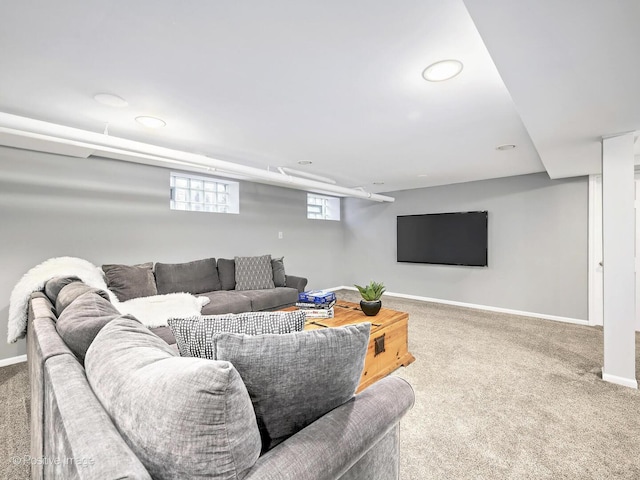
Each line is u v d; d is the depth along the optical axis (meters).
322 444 0.81
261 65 1.62
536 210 4.41
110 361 0.84
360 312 2.87
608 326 2.45
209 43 1.43
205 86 1.84
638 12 1.08
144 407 0.66
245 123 2.43
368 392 1.07
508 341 3.37
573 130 2.30
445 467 1.56
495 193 4.76
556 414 2.01
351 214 6.70
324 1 1.16
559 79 1.57
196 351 1.02
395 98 2.00
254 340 0.85
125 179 3.62
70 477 0.57
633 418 1.96
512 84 1.63
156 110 2.18
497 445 1.72
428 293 5.53
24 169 2.97
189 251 4.21
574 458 1.61
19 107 2.12
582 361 2.83
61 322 1.26
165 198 3.97
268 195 5.25
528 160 3.63
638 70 1.48
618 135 2.39
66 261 2.74
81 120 2.36
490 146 3.06
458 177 4.66
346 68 1.64
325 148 3.11
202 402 0.63
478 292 4.95
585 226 4.05
